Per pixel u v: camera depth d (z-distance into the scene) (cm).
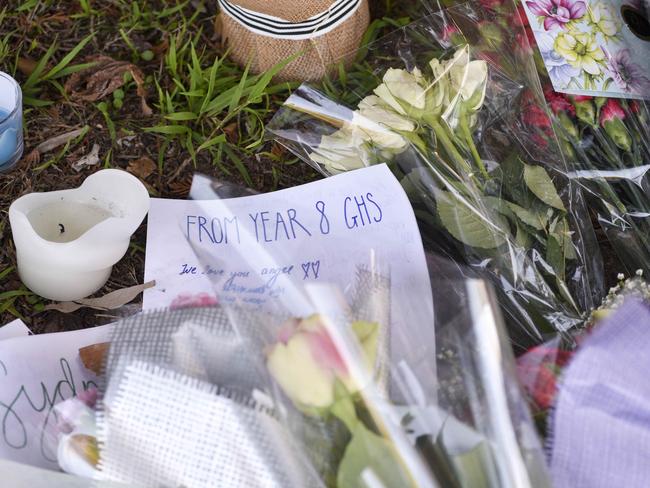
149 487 66
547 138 94
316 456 65
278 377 66
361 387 65
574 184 94
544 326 85
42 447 71
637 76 99
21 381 76
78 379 78
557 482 66
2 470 68
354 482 63
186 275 87
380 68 102
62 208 88
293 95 100
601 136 97
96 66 106
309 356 66
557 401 69
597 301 90
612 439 68
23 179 97
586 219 93
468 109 93
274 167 101
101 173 88
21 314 88
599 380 70
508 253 88
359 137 95
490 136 95
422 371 69
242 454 65
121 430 66
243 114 105
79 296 87
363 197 91
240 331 68
